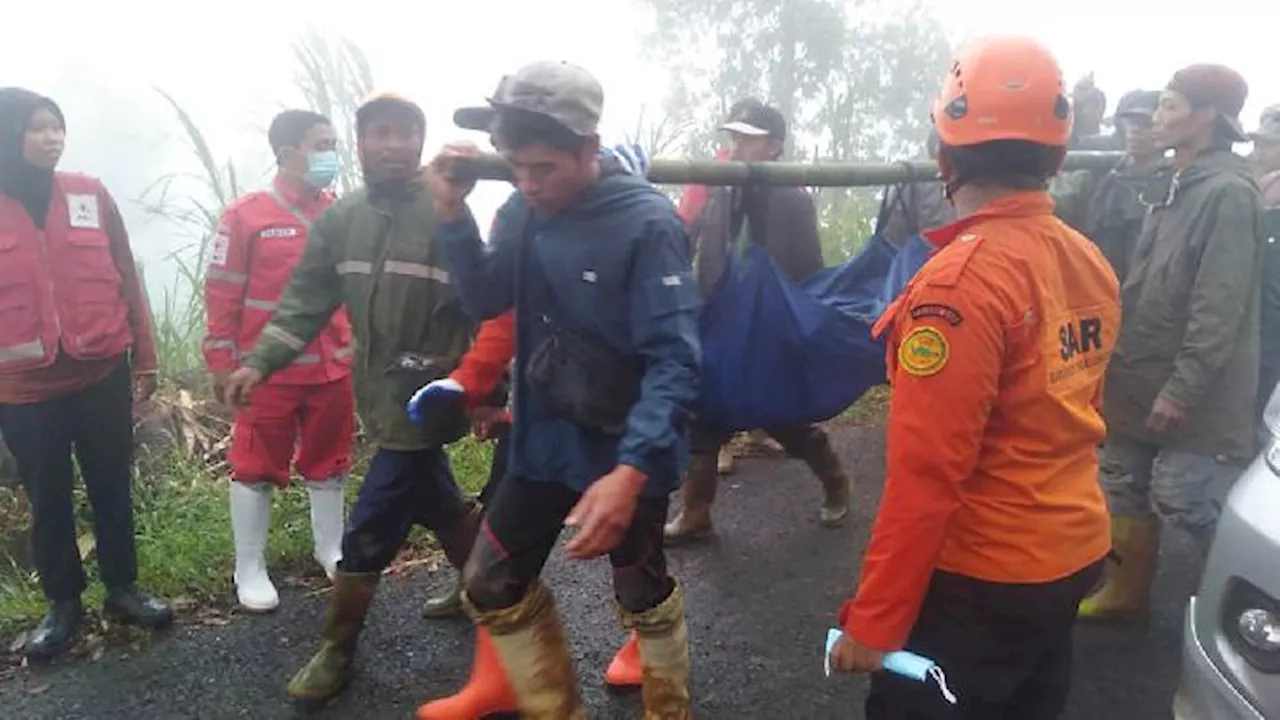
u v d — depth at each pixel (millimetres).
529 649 2619
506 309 2605
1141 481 3432
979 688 1874
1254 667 2225
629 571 2619
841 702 3131
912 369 1729
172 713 3131
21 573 4156
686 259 2332
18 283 3252
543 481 2475
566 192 2254
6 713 3141
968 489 1842
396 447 3084
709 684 3230
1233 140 3166
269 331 3064
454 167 2393
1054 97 1788
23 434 3369
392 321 3021
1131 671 3256
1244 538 2293
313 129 3756
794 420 3240
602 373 2365
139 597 3688
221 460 5031
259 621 3727
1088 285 1911
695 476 4238
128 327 3562
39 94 3223
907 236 3619
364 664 3379
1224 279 3016
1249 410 3172
